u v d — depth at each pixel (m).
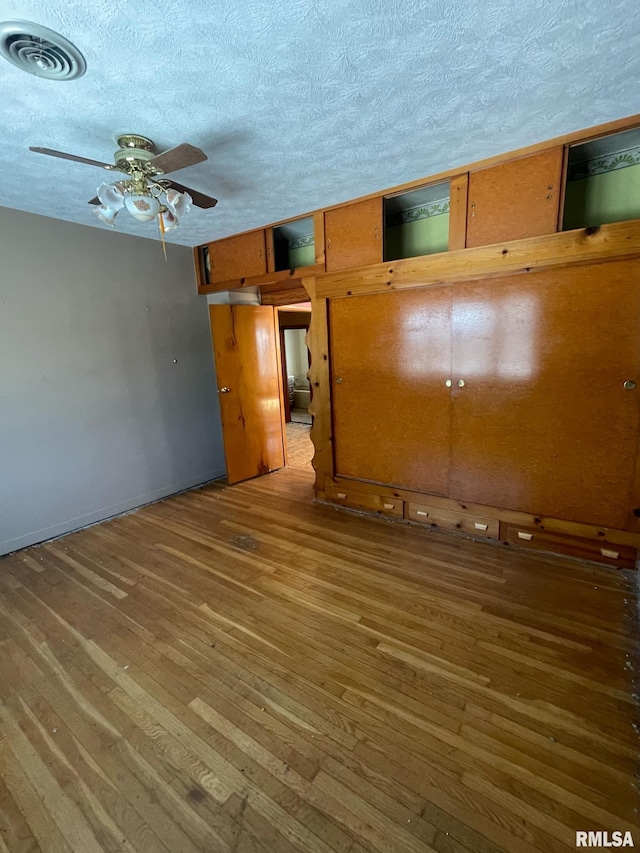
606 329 2.30
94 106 1.75
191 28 1.33
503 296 2.56
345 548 2.94
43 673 1.92
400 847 1.21
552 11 1.33
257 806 1.33
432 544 2.93
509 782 1.37
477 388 2.76
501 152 2.36
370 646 2.01
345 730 1.58
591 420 2.42
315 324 3.42
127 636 2.14
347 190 2.84
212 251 4.04
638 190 2.30
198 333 4.33
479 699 1.69
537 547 2.76
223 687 1.81
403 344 3.01
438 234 3.02
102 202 2.07
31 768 1.49
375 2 1.26
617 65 1.60
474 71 1.62
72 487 3.42
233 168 2.42
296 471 4.78
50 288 3.18
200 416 4.43
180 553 2.99
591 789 1.34
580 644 1.96
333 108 1.84
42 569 2.84
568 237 2.30
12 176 2.42
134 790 1.40
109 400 3.62
